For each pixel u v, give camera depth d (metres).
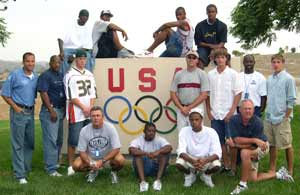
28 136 7.38
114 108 8.66
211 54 7.72
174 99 7.50
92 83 7.83
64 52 8.72
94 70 8.64
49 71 7.61
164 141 7.13
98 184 6.97
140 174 6.90
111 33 8.76
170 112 8.55
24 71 7.18
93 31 8.78
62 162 8.57
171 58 8.53
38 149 9.88
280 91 7.07
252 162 6.89
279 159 8.41
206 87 7.38
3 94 7.05
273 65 7.17
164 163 7.01
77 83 7.64
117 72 8.62
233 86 7.32
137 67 8.59
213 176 7.38
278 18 18.50
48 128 7.60
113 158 7.02
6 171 7.93
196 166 6.67
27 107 7.16
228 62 8.01
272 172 7.24
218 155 6.76
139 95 8.61
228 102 7.36
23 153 7.27
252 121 6.82
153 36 8.86
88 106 7.73
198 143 6.91
